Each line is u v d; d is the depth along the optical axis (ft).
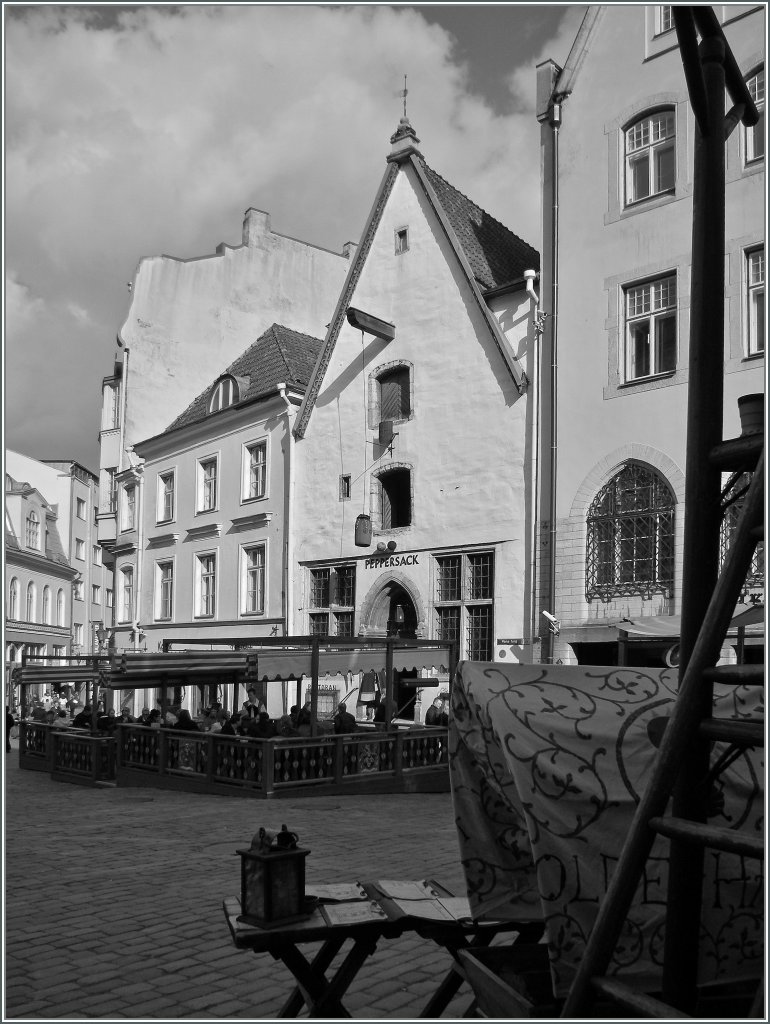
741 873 9.91
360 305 78.18
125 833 36.86
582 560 58.39
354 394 78.02
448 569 68.59
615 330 58.65
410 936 20.86
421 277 73.15
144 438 112.06
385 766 53.21
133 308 114.01
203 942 20.29
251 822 39.40
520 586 62.54
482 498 66.03
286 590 82.02
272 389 84.74
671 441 54.80
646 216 58.13
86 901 24.49
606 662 57.41
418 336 72.74
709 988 9.77
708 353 8.76
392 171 76.59
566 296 61.82
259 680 49.85
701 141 9.03
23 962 18.99
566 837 9.86
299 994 13.34
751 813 10.11
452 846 32.07
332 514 78.69
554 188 63.36
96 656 68.33
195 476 98.22
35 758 74.02
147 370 113.09
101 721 69.67
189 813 42.91
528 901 11.48
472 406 67.77
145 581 106.11
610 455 57.67
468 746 11.60
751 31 53.11
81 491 218.18
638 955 9.50
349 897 13.55
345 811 43.04
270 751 48.03
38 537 189.47
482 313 67.72
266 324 113.60
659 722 10.66
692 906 8.52
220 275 113.91
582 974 8.11
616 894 8.04
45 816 42.93
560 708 10.97
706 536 8.68
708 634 8.02
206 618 93.86
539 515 61.67
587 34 62.49
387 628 74.13
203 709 68.28
